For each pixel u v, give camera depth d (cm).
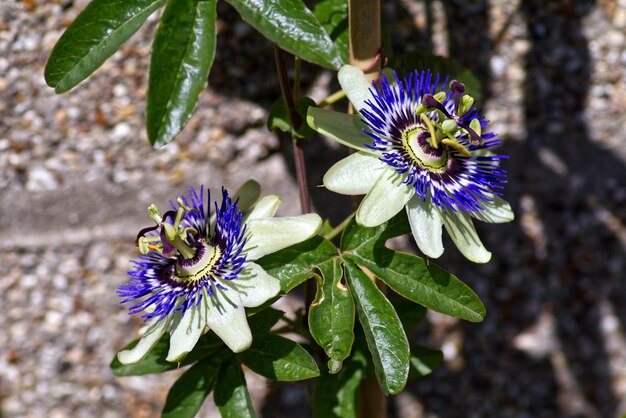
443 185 40
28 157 54
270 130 44
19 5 50
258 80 53
